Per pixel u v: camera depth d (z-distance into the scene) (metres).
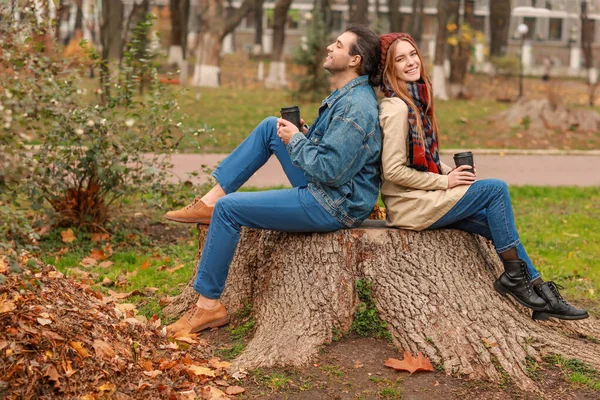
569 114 18.41
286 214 4.30
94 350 3.64
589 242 7.55
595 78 35.19
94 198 6.95
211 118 18.28
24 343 3.44
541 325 4.46
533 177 12.20
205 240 4.66
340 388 3.88
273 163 12.37
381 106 4.32
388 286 4.34
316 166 4.11
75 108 6.45
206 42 28.50
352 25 4.39
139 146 6.67
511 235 4.25
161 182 7.31
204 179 10.33
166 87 7.00
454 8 28.72
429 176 4.27
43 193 6.47
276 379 3.93
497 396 3.83
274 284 4.52
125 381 3.62
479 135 17.28
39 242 6.62
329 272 4.37
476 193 4.24
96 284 5.70
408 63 4.32
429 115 4.48
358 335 4.30
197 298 4.88
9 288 3.75
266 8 47.34
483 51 31.95
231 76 34.31
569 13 43.91
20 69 5.30
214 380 3.93
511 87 31.12
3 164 3.65
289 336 4.23
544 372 4.05
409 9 43.31
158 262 6.43
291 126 4.25
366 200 4.35
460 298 4.30
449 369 4.02
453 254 4.44
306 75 22.59
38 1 5.16
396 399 3.79
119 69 6.88
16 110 4.05
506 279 4.32
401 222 4.39
